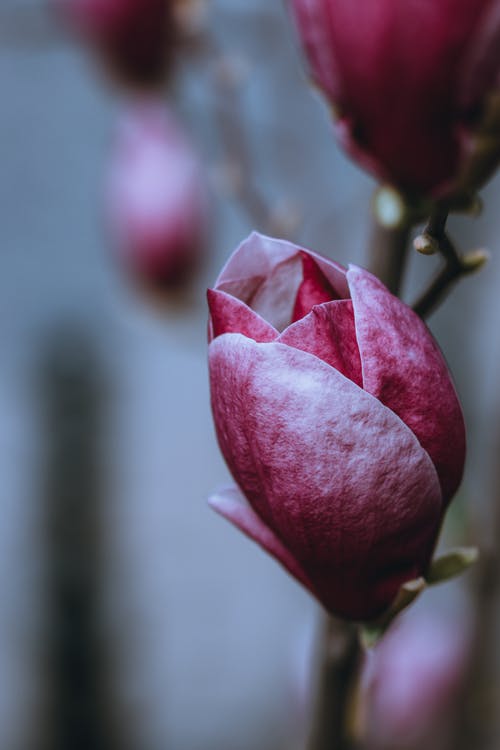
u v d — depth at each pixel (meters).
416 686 0.59
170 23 0.57
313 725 0.37
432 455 0.31
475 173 0.34
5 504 1.20
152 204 0.65
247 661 1.35
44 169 1.30
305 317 0.31
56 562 1.08
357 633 0.36
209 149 0.65
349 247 0.67
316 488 0.31
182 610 1.31
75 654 1.10
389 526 0.31
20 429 1.22
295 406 0.30
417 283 0.69
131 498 1.23
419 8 0.33
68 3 0.59
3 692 1.14
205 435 1.33
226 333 0.31
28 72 1.22
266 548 0.33
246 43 0.65
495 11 0.32
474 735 0.57
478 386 0.67
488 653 0.56
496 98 0.33
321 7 0.33
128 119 0.65
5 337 1.29
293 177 0.67
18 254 1.30
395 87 0.33
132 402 1.26
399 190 0.34
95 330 1.28
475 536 0.53
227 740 1.32
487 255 0.33
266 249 0.31
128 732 1.18
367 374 0.31
